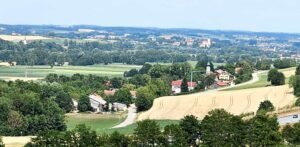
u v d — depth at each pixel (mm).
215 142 144875
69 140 139625
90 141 140250
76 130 141375
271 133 147500
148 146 141875
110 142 140375
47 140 140000
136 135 141750
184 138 143750
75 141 139875
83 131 140625
